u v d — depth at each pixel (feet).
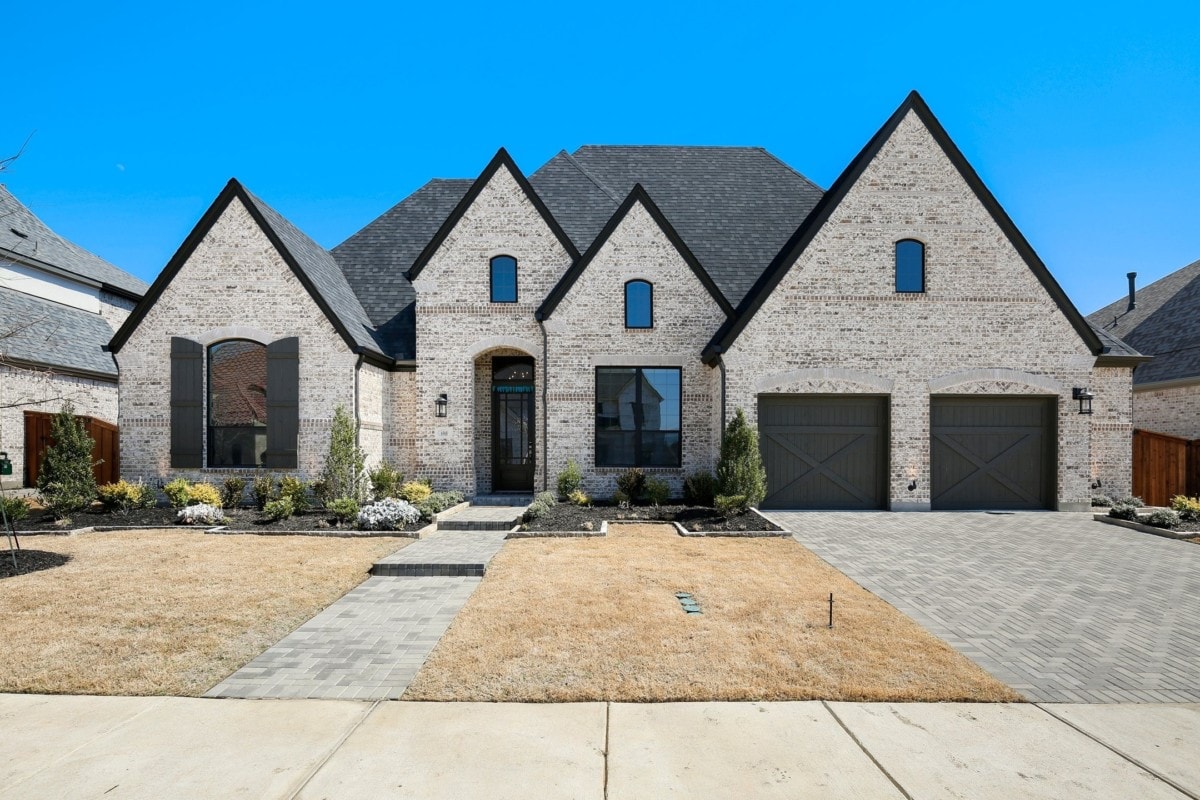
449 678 18.16
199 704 16.85
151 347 50.52
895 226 48.60
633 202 51.85
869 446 49.08
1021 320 48.73
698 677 18.20
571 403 51.21
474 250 53.21
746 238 57.77
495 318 53.06
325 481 46.98
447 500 46.24
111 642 20.97
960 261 48.70
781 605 24.84
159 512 44.06
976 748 14.74
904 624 22.80
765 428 48.88
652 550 34.32
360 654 20.21
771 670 18.71
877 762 14.11
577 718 15.98
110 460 60.03
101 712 16.40
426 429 52.90
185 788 13.07
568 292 51.37
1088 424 48.78
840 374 48.19
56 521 41.09
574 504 47.26
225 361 51.29
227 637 21.52
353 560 32.01
